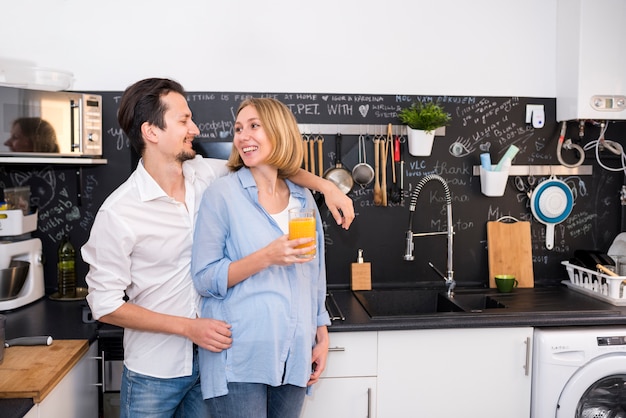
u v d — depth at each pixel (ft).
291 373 4.84
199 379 5.42
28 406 4.43
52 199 8.20
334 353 6.68
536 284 9.01
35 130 6.84
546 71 8.84
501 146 8.86
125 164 8.20
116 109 8.13
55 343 5.83
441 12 8.63
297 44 8.42
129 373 5.24
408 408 6.81
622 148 8.95
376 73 8.57
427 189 8.79
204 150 7.72
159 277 5.16
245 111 4.83
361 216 8.68
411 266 8.83
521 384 6.95
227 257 4.92
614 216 9.02
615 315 7.05
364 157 8.59
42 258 7.86
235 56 8.33
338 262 8.71
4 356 5.39
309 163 8.45
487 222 8.89
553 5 8.77
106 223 4.82
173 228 5.13
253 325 4.66
